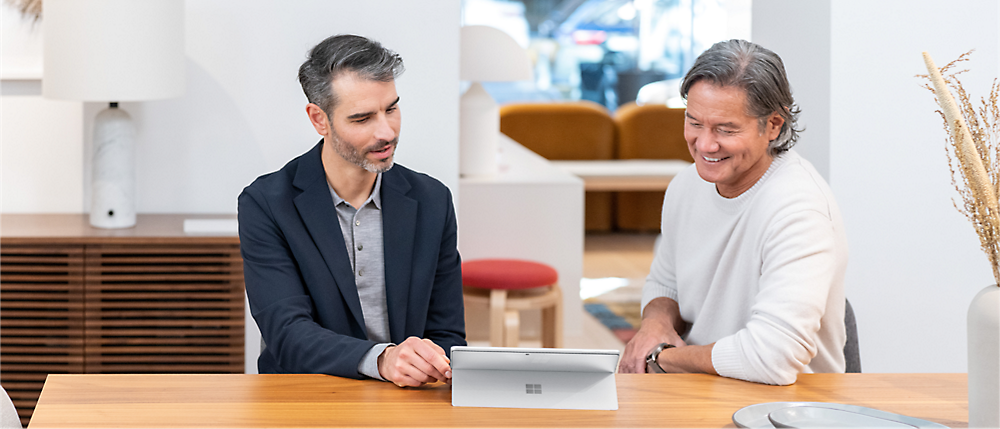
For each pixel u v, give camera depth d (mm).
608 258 6027
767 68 1622
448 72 3006
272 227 1724
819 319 1595
